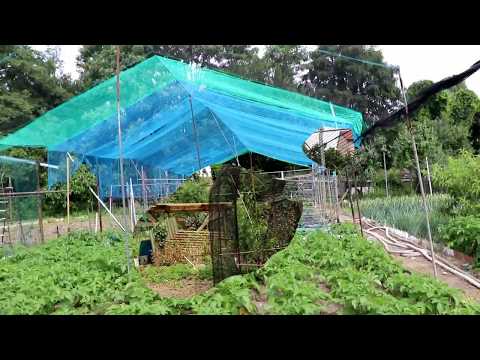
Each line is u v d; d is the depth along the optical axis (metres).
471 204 13.74
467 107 26.83
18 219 15.34
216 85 10.59
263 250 8.18
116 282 8.40
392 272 8.57
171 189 24.45
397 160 26.84
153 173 22.62
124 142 14.78
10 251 13.39
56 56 35.94
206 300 6.99
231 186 7.81
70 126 11.61
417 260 11.48
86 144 13.45
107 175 18.64
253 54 41.56
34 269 9.73
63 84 35.34
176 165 24.00
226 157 24.16
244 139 19.05
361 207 21.55
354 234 13.38
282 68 41.41
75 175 25.88
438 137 25.81
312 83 41.44
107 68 33.47
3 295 7.55
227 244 7.75
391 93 38.72
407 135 25.59
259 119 12.81
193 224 12.61
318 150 14.09
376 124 9.45
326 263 9.53
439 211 14.80
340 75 40.16
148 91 10.45
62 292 7.33
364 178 24.78
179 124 15.50
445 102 26.62
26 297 7.29
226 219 7.76
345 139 13.70
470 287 8.82
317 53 40.22
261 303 7.34
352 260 9.70
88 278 8.58
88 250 12.35
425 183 22.91
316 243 11.44
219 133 18.36
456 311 6.08
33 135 11.87
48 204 28.25
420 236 13.57
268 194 8.36
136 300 7.31
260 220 8.22
